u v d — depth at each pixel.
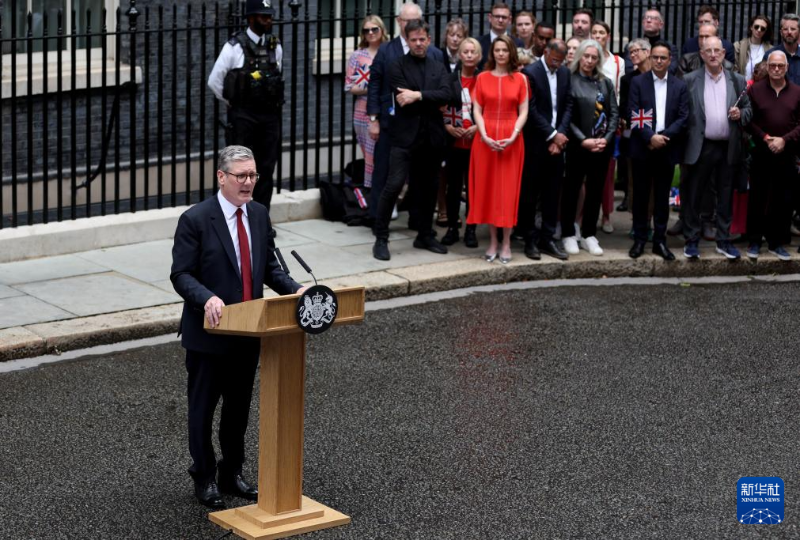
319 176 12.80
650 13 12.27
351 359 8.61
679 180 12.38
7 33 11.70
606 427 7.50
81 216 11.32
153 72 12.54
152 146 12.65
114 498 6.32
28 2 11.75
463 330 9.38
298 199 11.93
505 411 7.72
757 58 12.71
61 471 6.63
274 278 6.22
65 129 11.95
